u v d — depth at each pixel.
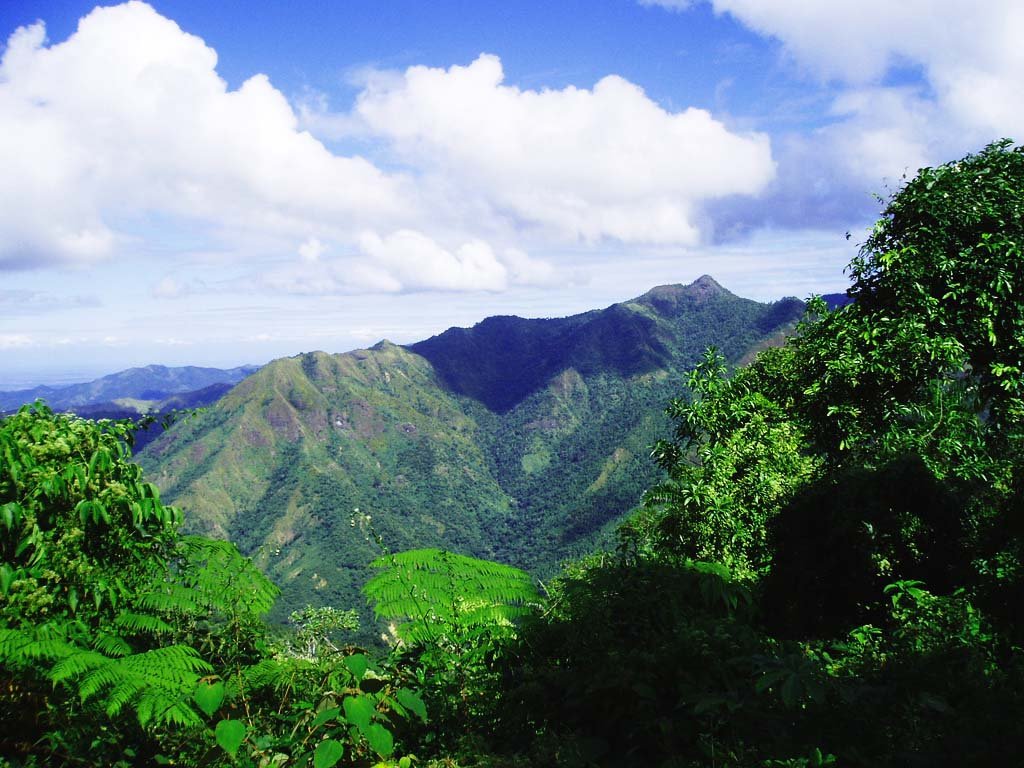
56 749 2.70
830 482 8.09
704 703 2.63
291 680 3.24
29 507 3.03
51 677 2.49
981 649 3.88
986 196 8.46
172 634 3.44
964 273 8.53
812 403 10.50
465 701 3.41
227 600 3.51
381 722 2.87
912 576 6.75
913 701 2.76
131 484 3.51
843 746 2.57
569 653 3.73
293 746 2.81
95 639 3.04
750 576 8.80
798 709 2.81
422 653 3.77
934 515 6.92
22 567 2.99
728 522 10.30
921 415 9.41
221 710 3.03
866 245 9.54
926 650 3.88
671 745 2.69
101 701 2.69
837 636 6.51
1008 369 8.02
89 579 3.12
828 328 10.40
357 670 2.74
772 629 7.53
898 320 8.90
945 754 2.38
